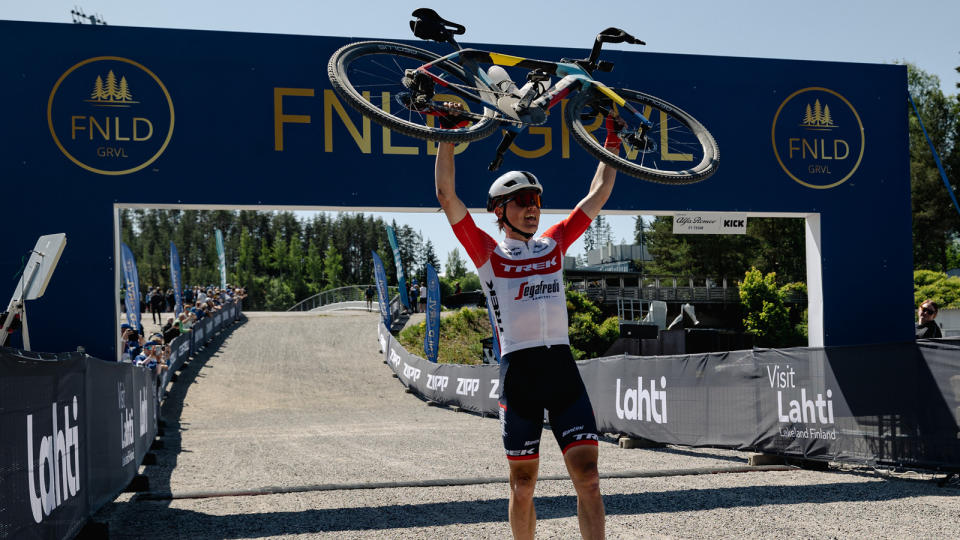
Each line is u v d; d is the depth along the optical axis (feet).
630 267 211.61
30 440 10.53
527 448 9.43
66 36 24.07
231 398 59.52
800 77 29.35
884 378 20.58
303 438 35.32
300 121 25.49
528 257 9.87
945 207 164.96
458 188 26.50
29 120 23.66
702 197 28.14
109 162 24.02
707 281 169.68
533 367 9.46
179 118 24.59
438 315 67.62
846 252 29.27
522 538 9.55
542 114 12.48
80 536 13.93
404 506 17.38
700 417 26.61
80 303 23.50
